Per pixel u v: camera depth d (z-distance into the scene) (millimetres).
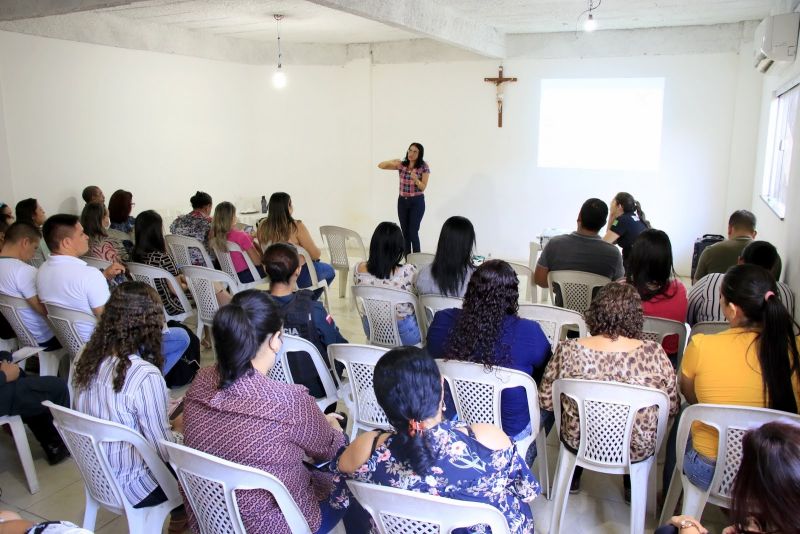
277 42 7855
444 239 3197
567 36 6938
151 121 6777
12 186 5602
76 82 6016
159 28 6723
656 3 5195
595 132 7051
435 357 2479
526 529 1606
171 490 2037
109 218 5484
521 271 4516
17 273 3248
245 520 1681
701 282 3115
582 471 2801
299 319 2717
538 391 2291
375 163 8188
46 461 2980
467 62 7465
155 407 2021
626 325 2137
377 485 1408
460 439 1466
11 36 5453
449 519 1388
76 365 2084
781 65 4895
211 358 4238
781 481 1125
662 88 6680
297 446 1771
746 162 6383
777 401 1932
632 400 2053
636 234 4664
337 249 5598
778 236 4410
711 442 1958
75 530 1260
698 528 1404
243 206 7977
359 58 7961
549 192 7379
